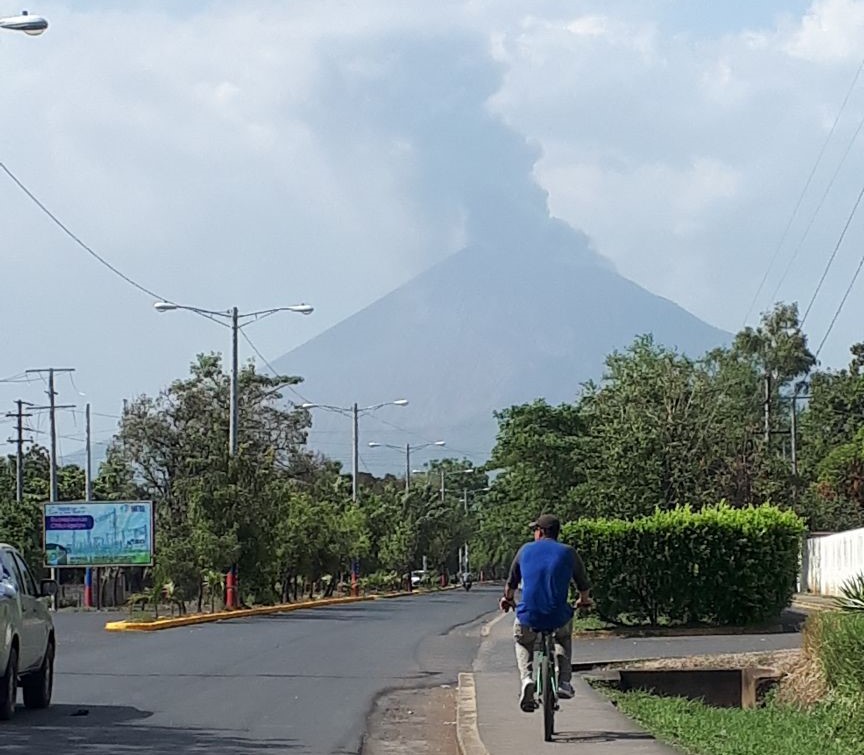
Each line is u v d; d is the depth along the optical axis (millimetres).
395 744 13781
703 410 47781
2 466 84562
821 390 77000
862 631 13906
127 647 26031
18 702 16922
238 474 43594
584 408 57812
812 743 13180
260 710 16203
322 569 58562
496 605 51844
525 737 12719
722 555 28469
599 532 28531
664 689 18547
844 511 59406
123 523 53781
